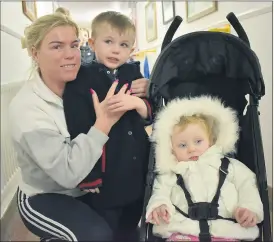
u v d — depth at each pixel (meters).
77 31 1.09
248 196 1.01
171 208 1.00
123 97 1.03
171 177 1.12
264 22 1.81
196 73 1.23
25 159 1.05
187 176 1.09
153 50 3.67
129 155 1.11
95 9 3.32
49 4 3.32
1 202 1.67
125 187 1.12
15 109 1.03
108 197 1.12
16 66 2.29
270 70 1.79
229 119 1.14
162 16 3.58
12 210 1.69
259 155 1.04
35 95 1.04
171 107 1.15
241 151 1.19
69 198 1.06
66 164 0.96
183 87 1.26
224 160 1.11
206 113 1.15
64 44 1.03
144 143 1.17
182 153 1.13
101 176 1.07
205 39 1.18
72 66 1.05
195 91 1.27
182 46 1.18
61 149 0.97
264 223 0.97
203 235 0.95
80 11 3.32
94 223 0.96
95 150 0.97
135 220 1.22
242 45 1.12
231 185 1.07
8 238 1.38
